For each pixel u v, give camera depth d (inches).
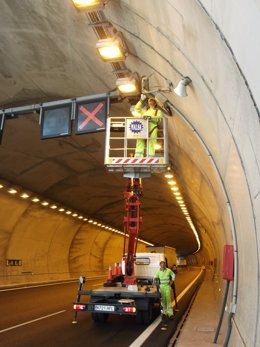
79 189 1067.3
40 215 1047.6
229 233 308.2
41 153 788.6
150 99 384.5
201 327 424.8
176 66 258.2
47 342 376.2
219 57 158.4
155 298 495.2
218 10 138.3
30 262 1141.1
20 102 583.8
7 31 416.2
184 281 1498.5
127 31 296.4
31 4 358.3
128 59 349.7
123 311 463.2
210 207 531.2
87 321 511.8
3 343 364.5
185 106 308.5
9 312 561.6
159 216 1681.8
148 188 1146.0
